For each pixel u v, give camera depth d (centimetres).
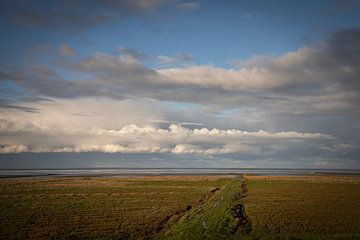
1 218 4056
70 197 6103
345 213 4456
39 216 4216
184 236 3166
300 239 3006
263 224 3747
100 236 3281
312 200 5759
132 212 4575
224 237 3103
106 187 8369
